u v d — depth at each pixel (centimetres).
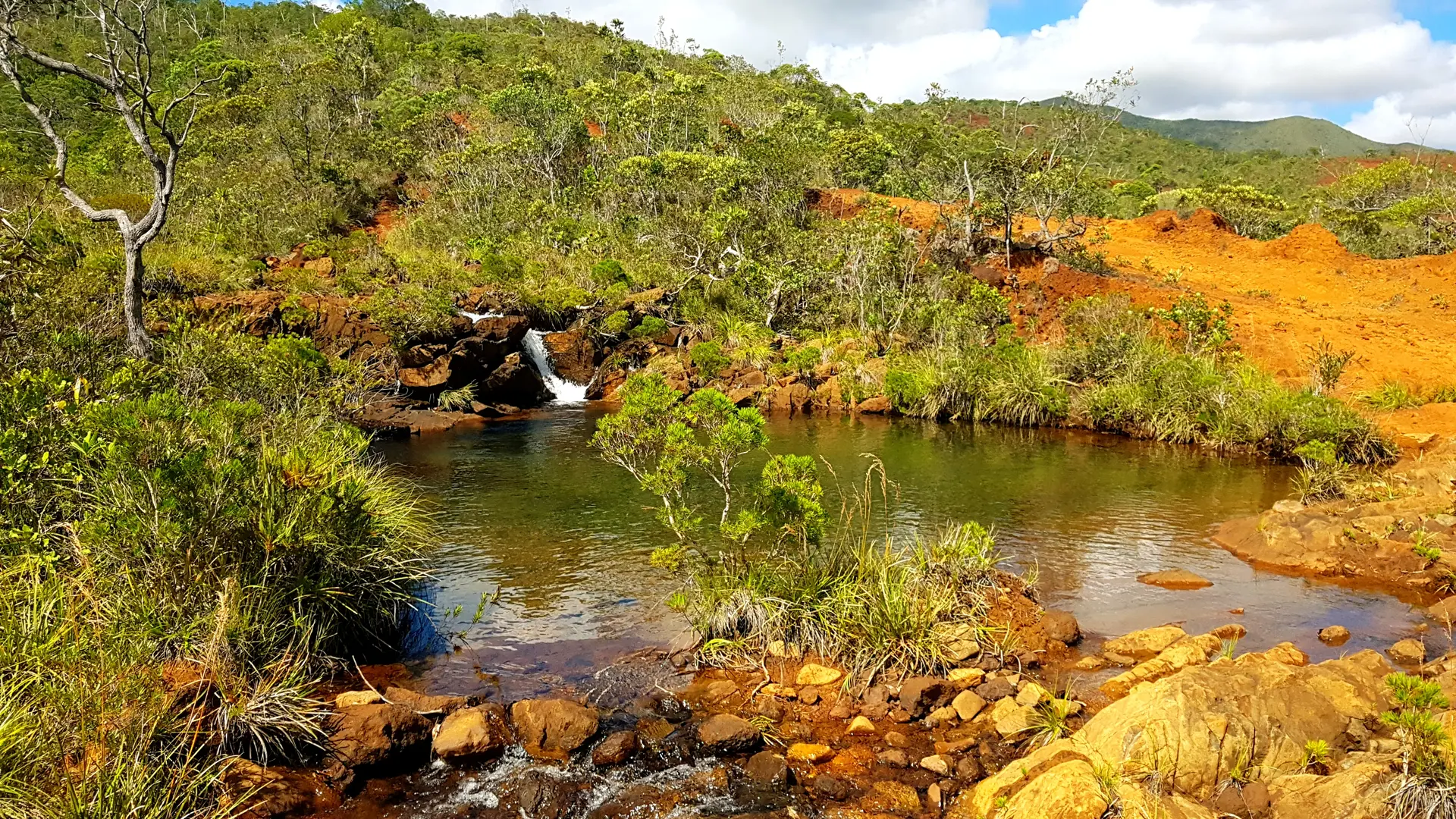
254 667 646
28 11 1441
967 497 1423
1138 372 2155
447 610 914
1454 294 2923
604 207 4181
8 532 671
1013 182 3238
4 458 728
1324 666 660
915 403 2331
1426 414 1877
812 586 855
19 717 476
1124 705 577
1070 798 480
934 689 698
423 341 2353
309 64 5678
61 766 476
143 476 684
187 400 1051
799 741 648
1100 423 2106
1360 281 3178
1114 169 8775
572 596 955
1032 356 2330
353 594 805
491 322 2542
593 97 5731
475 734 622
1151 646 798
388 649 817
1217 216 3884
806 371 2583
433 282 2708
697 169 4175
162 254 2209
